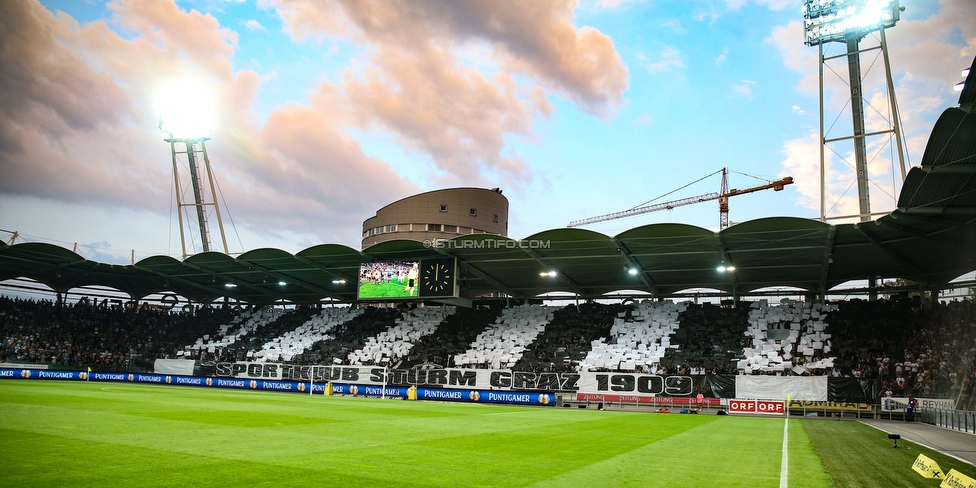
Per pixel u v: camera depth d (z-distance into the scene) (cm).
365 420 2530
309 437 1806
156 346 7025
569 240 4438
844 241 4031
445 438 1938
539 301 6662
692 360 4956
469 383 4978
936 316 4528
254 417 2430
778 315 5272
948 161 2586
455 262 5112
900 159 4425
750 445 2011
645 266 5062
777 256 4500
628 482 1228
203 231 7969
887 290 5166
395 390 5022
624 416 3569
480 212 8631
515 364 5403
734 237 4044
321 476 1165
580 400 4544
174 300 7862
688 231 4034
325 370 5550
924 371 4106
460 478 1206
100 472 1123
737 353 4934
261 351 6556
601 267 5166
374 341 6269
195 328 7412
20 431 1656
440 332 6206
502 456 1555
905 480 1351
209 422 2147
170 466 1212
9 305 6581
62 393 3453
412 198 8412
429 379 5147
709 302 5800
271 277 6316
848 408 3878
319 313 7225
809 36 5094
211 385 5800
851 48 5088
